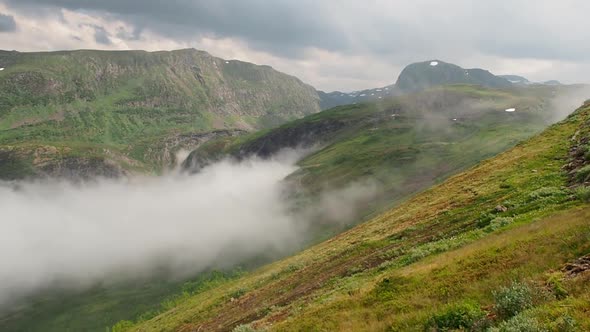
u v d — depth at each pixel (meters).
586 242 16.72
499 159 66.38
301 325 22.59
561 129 64.62
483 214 37.66
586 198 28.56
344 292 30.88
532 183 41.88
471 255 21.86
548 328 10.80
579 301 11.68
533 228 22.45
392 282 23.14
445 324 14.93
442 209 50.00
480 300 15.85
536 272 16.08
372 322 18.33
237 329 27.05
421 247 35.97
